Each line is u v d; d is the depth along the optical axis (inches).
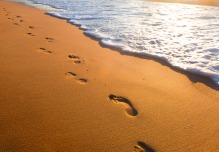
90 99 111.0
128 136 87.9
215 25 266.7
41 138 83.3
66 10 360.8
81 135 86.6
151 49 184.4
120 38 212.7
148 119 98.9
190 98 117.0
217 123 98.4
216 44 195.0
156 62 161.8
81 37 216.7
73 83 125.4
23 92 112.0
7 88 114.3
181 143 86.4
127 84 128.6
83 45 192.9
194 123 97.8
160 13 341.7
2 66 138.4
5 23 248.2
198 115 103.4
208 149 84.4
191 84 131.7
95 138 85.7
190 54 173.5
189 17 314.7
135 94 118.4
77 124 92.4
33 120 92.4
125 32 232.1
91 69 145.3
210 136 90.8
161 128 93.7
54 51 172.6
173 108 107.8
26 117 93.7
